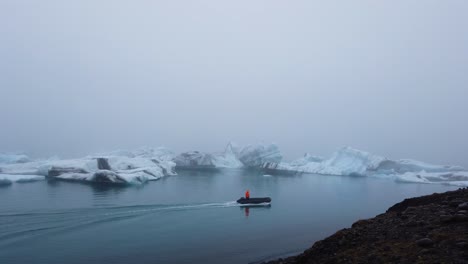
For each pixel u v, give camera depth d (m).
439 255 10.54
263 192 62.19
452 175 103.25
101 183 64.50
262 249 26.25
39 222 33.16
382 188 75.62
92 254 24.27
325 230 33.00
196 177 86.69
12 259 23.05
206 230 32.06
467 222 13.01
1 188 55.88
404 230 14.09
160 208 41.84
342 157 119.69
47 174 76.06
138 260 23.25
